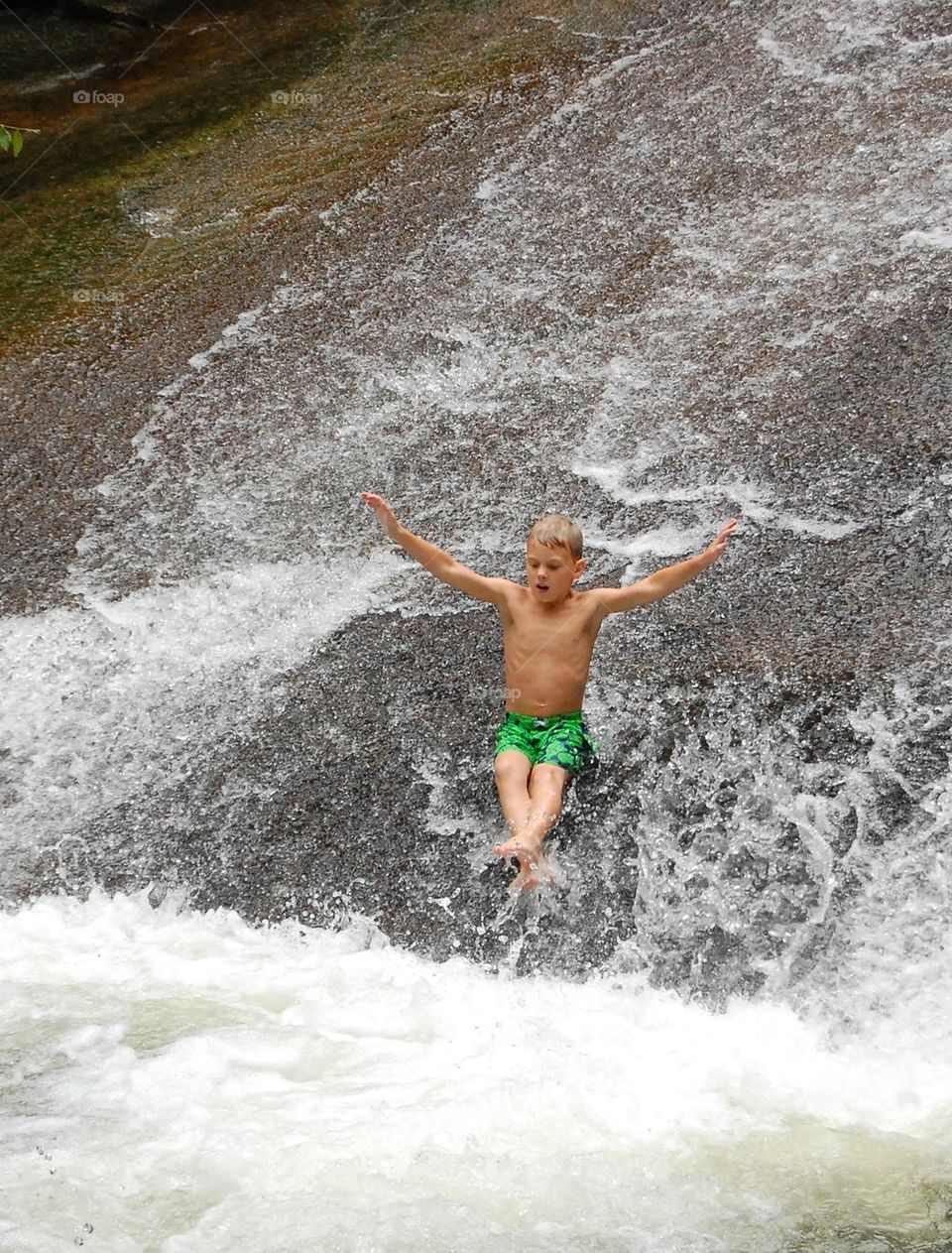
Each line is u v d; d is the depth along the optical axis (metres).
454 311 10.34
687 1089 5.10
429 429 9.20
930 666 6.48
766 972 5.66
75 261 11.80
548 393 9.31
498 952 5.91
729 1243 4.30
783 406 8.62
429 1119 4.91
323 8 15.19
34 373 10.37
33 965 6.03
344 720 7.03
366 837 6.44
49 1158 4.76
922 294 9.23
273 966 5.98
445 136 12.69
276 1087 5.14
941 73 11.73
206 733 7.15
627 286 10.21
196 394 9.91
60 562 8.48
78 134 13.41
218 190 12.57
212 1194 4.56
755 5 13.52
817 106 11.77
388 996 5.73
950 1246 4.26
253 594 8.00
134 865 6.55
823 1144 4.77
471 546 8.05
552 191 11.54
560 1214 4.43
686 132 11.90
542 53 13.77
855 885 5.82
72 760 7.14
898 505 7.61
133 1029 5.54
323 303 10.72
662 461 8.46
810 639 6.80
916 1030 5.37
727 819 6.10
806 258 9.97
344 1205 4.48
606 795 6.23
